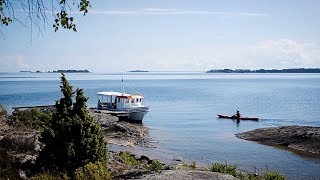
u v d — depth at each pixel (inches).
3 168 595.8
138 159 1156.5
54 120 677.9
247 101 4247.0
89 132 652.1
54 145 639.8
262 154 1437.0
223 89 7057.1
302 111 3171.8
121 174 584.1
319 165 1262.3
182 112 3110.2
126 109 2383.1
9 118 1254.3
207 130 2098.9
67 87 696.4
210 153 1446.9
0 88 6998.0
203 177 480.4
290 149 1540.4
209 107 3567.9
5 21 265.1
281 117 2741.1
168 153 1424.7
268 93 5743.1
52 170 589.0
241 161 1312.7
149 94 5511.8
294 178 1088.2
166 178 472.7
